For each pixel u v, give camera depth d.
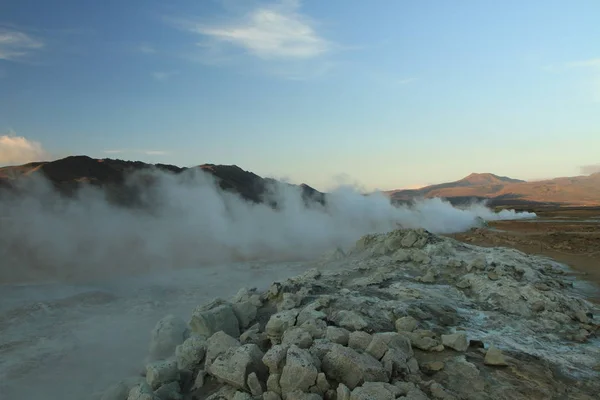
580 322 10.02
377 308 9.91
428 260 15.09
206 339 8.45
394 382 6.18
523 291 11.34
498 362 7.20
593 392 6.55
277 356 6.28
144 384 6.55
